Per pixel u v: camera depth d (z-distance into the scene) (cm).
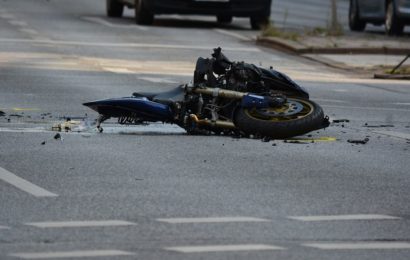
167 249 1695
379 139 2934
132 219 1894
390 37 6406
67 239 1748
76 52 5253
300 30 6706
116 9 7350
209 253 1675
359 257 1684
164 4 6669
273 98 2795
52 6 7938
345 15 8375
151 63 4947
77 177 2247
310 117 2778
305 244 1752
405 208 2053
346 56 5634
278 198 2100
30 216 1903
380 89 4353
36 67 4569
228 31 6700
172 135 2845
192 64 5003
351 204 2072
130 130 2927
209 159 2503
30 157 2461
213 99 2834
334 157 2598
